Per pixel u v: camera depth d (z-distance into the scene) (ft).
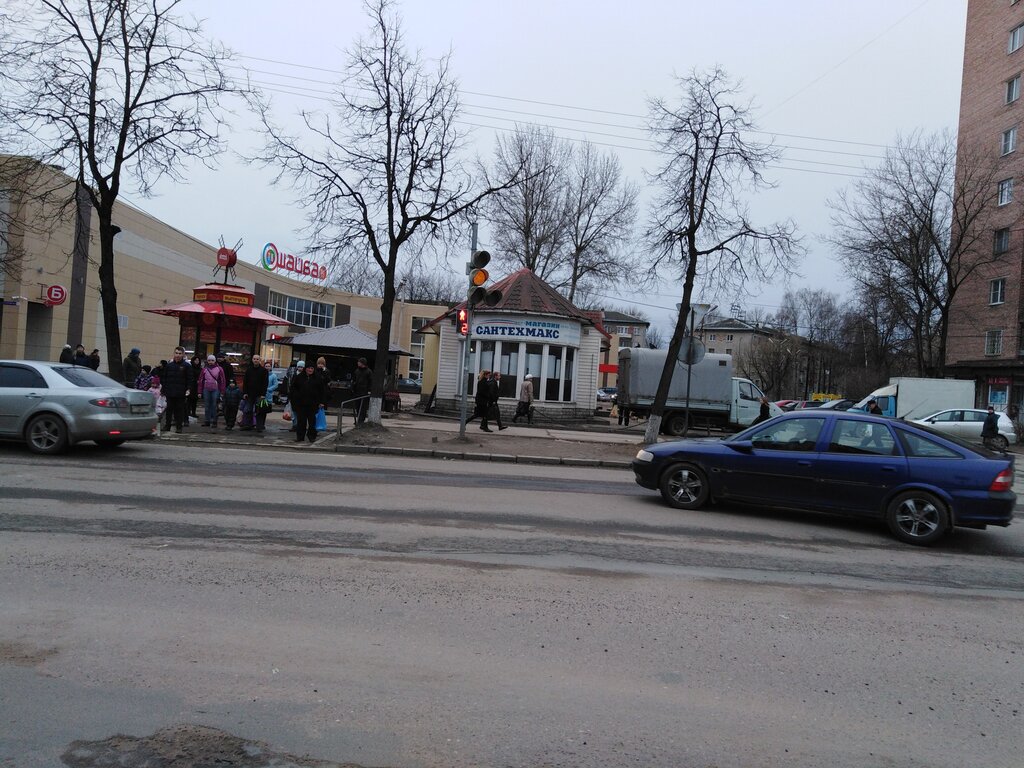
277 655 12.90
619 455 52.47
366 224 54.54
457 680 12.26
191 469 34.06
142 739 9.89
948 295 111.34
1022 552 25.54
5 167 54.24
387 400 84.69
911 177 108.78
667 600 17.38
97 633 13.46
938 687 12.92
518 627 14.98
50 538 19.81
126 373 57.52
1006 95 124.98
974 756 10.47
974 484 25.29
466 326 52.03
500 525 25.11
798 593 18.61
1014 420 107.65
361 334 81.41
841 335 215.31
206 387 51.65
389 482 34.17
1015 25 123.13
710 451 29.99
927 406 96.68
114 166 49.57
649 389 81.92
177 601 15.40
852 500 26.94
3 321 83.97
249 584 16.81
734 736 10.77
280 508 25.86
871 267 115.85
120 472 31.71
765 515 30.07
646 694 12.09
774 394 230.89
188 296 123.65
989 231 125.18
